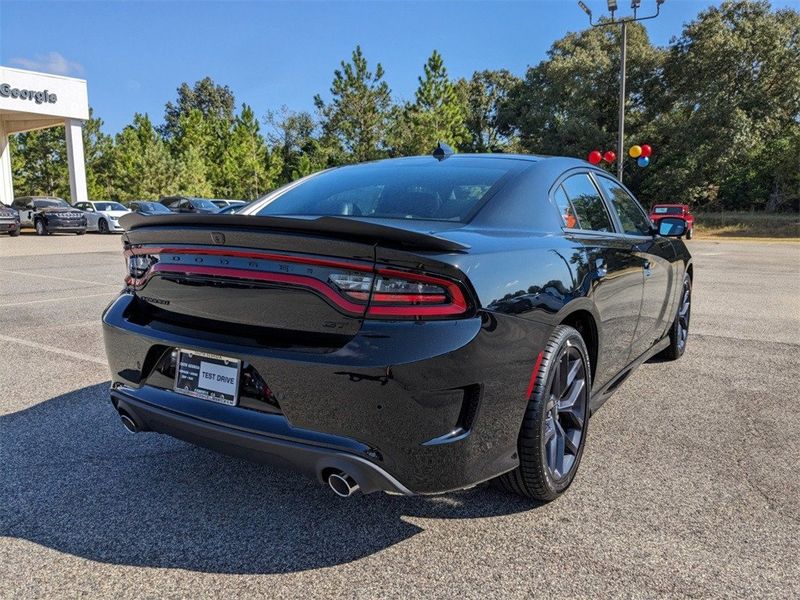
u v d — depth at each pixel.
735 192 40.75
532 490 2.40
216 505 2.50
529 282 2.24
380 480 1.94
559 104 42.78
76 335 5.60
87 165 51.09
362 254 1.91
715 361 4.84
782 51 34.28
